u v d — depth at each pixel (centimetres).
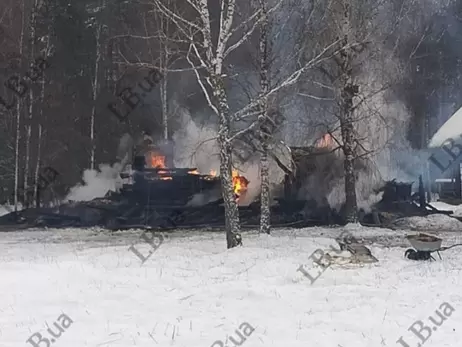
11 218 3494
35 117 4038
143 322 978
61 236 2703
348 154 2916
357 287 1246
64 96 4172
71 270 1398
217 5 2781
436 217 3195
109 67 4247
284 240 2069
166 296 1169
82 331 923
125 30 4206
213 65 1947
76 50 4238
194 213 3362
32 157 4097
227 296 1168
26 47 3988
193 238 2444
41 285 1262
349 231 2688
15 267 1443
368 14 2812
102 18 4253
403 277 1362
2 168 4147
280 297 1155
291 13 2466
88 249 1961
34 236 2706
